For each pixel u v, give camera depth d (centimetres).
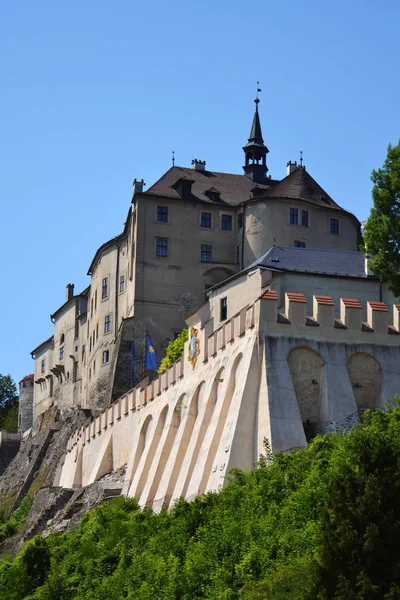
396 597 4441
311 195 13112
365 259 8281
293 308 7438
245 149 14188
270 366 7262
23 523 10838
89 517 8262
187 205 13112
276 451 6975
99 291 14175
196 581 5934
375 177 7494
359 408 7331
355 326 7475
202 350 8394
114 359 12812
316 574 4669
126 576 6531
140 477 8738
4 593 7356
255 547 5762
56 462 13175
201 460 7569
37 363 17362
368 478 4772
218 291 8638
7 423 19400
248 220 12925
